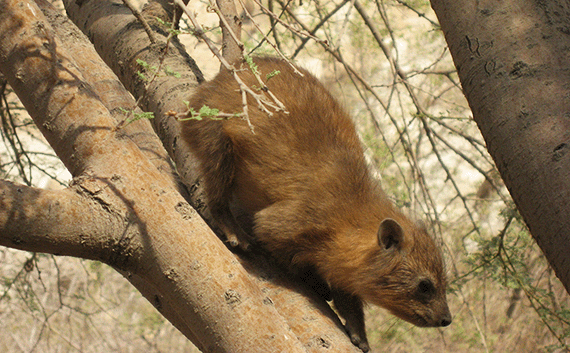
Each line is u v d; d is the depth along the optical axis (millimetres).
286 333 4707
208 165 7215
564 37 4629
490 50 4758
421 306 7285
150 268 4832
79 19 9383
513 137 4469
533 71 4531
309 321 5539
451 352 16297
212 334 4691
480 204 18297
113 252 4812
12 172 16547
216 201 7156
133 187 4930
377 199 7664
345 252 7055
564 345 11055
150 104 7879
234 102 7176
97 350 20266
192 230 4883
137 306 21875
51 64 5262
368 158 9195
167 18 8891
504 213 11102
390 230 7082
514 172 4461
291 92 7441
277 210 6992
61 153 5230
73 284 21453
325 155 7312
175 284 4762
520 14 4773
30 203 4605
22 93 5297
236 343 4609
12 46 5258
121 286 22172
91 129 5137
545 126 4340
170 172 7062
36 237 4613
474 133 20141
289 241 6898
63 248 4750
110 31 8656
